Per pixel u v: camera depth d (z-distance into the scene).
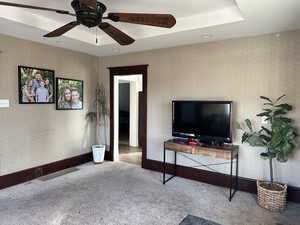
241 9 2.18
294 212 2.57
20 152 3.35
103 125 4.80
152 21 1.97
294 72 2.80
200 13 2.72
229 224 2.31
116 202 2.77
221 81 3.33
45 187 3.21
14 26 2.77
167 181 3.55
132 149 5.92
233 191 3.17
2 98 3.09
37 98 3.55
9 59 3.16
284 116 2.86
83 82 4.42
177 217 2.43
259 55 3.03
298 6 2.10
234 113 3.23
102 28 2.13
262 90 3.02
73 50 4.13
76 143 4.33
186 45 3.63
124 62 4.39
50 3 2.48
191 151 3.17
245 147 3.16
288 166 2.88
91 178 3.62
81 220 2.34
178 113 3.54
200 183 3.49
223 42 3.29
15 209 2.55
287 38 2.84
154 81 4.01
